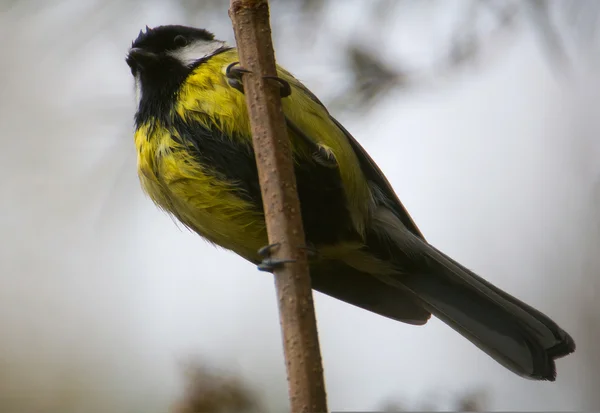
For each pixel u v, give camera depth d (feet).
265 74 18.98
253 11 19.30
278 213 18.11
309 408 16.61
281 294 17.60
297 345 17.12
